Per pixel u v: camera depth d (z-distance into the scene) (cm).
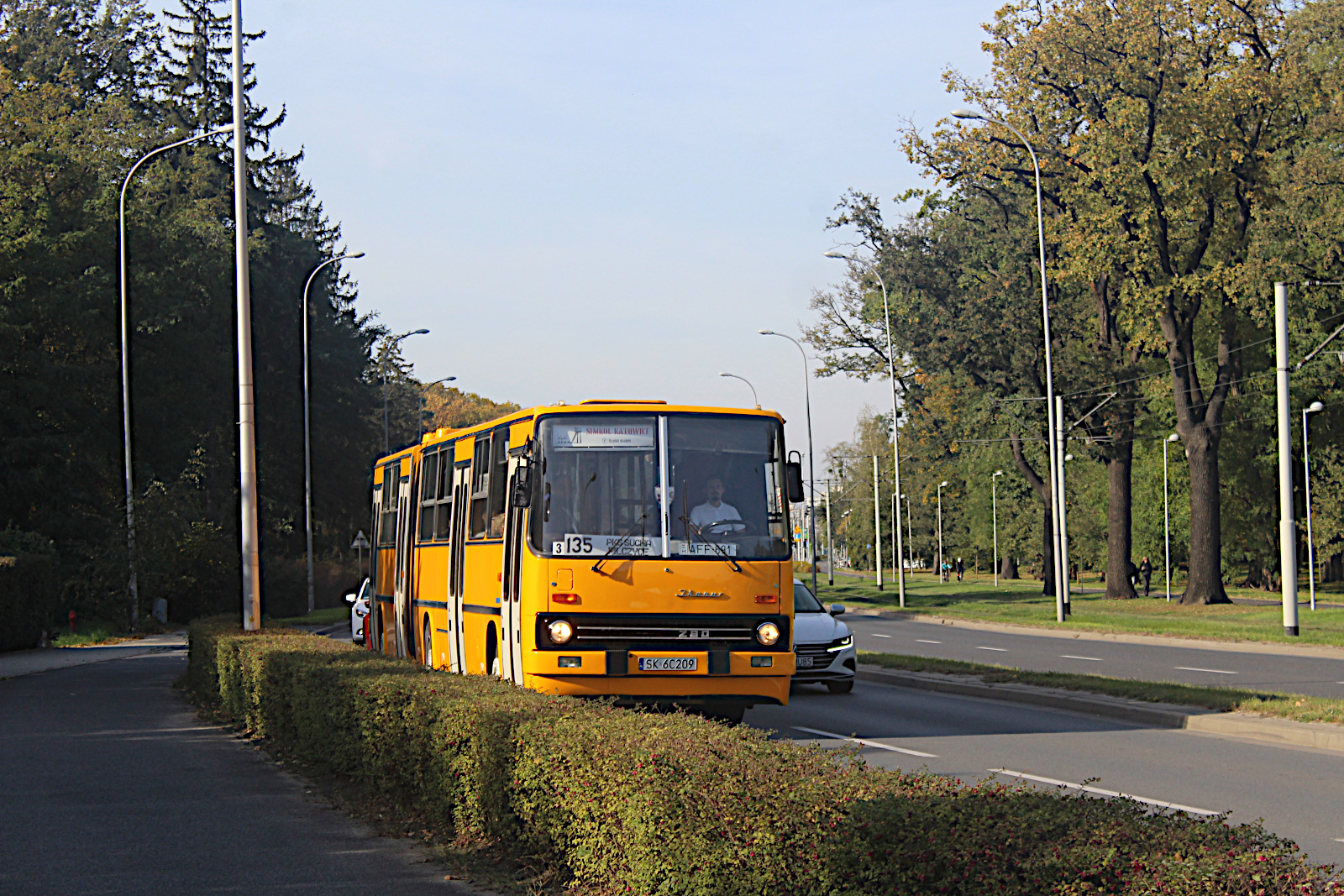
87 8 6769
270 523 7069
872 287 6053
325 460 7581
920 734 1505
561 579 1325
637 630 1324
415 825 952
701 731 725
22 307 4853
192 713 1856
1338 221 4791
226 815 1031
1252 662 2525
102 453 5234
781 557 1367
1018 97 4662
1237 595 6322
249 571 2102
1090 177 4497
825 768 612
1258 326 5066
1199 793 1079
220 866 843
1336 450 6306
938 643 3278
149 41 7038
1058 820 486
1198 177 4384
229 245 6444
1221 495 6600
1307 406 5969
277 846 904
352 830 964
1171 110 4400
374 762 1060
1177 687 1794
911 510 11231
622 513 1351
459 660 1688
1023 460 5806
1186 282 4478
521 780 780
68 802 1095
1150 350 4956
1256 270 4394
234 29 2227
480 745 843
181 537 4688
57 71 6494
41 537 4181
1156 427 6103
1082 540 8750
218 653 1784
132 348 5184
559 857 751
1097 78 4534
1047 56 4522
